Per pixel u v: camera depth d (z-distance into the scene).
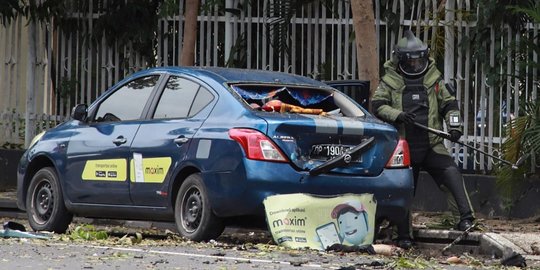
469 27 35.88
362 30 32.38
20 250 22.27
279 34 37.66
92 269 19.17
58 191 28.42
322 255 22.78
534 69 35.03
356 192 24.94
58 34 40.28
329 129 24.67
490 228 30.75
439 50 36.19
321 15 37.38
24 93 41.41
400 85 28.27
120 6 39.28
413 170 28.62
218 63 38.69
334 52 37.28
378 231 26.92
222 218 24.84
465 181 35.28
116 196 26.92
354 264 21.09
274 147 24.16
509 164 30.03
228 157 24.30
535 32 35.19
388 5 36.78
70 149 28.16
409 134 28.19
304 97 26.66
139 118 27.03
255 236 29.22
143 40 39.09
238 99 25.08
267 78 26.62
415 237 28.19
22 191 29.52
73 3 39.78
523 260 23.39
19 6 40.19
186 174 25.56
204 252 22.58
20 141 41.00
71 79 40.09
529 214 34.25
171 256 21.52
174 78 26.80
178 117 26.08
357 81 30.02
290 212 24.06
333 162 24.58
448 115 28.22
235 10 38.00
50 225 28.56
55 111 40.38
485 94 35.72
